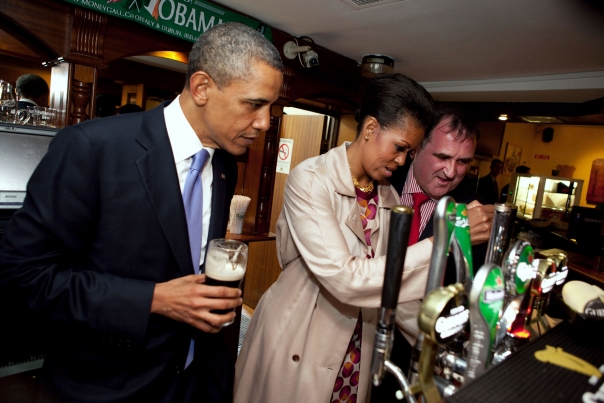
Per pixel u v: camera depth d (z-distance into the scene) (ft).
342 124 14.58
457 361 2.10
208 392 3.84
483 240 3.13
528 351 2.06
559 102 13.44
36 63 11.35
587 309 2.20
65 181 2.91
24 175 4.84
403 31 9.18
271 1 8.30
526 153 26.76
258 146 10.54
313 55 10.05
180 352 3.49
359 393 4.26
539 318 2.78
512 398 1.64
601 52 9.09
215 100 3.04
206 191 3.67
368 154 3.88
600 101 11.92
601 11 6.99
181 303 2.94
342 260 3.48
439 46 9.97
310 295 4.08
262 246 14.01
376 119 3.74
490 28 8.39
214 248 3.11
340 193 3.98
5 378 4.16
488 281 1.85
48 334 3.31
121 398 3.14
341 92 12.54
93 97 7.45
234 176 4.11
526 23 7.93
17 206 4.73
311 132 14.08
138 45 7.93
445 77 13.14
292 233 3.88
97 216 3.10
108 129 3.09
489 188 19.30
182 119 3.32
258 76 2.95
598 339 2.16
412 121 3.61
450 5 7.50
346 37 10.12
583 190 25.45
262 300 4.59
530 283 2.34
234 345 8.78
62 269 3.08
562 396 1.69
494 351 2.22
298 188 3.84
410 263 3.21
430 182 4.74
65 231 2.93
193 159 3.42
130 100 14.38
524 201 20.40
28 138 5.08
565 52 9.37
